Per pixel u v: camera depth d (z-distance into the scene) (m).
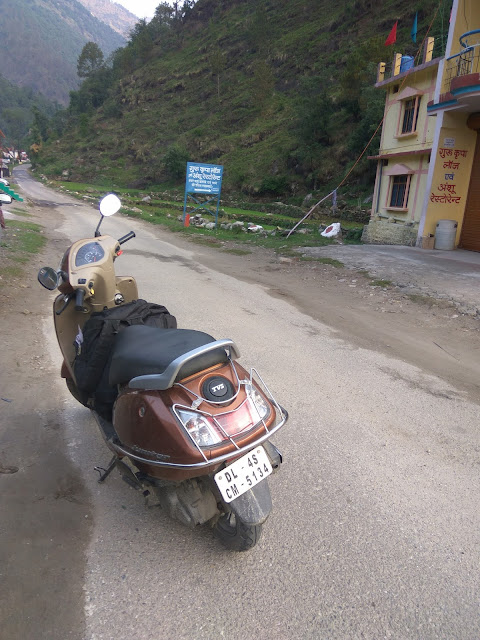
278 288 9.56
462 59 12.62
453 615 2.29
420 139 16.50
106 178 73.31
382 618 2.26
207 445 2.24
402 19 54.72
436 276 9.94
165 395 2.38
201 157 62.88
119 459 2.82
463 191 14.02
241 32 93.19
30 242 13.48
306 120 44.38
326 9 77.94
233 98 77.31
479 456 3.68
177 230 19.52
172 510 2.55
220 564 2.56
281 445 3.72
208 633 2.16
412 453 3.69
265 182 45.62
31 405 4.24
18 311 7.02
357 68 40.75
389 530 2.85
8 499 3.00
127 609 2.26
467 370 5.44
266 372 5.19
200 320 7.11
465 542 2.78
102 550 2.63
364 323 7.22
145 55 116.94
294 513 2.97
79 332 3.28
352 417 4.23
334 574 2.51
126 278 3.89
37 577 2.42
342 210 33.41
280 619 2.24
